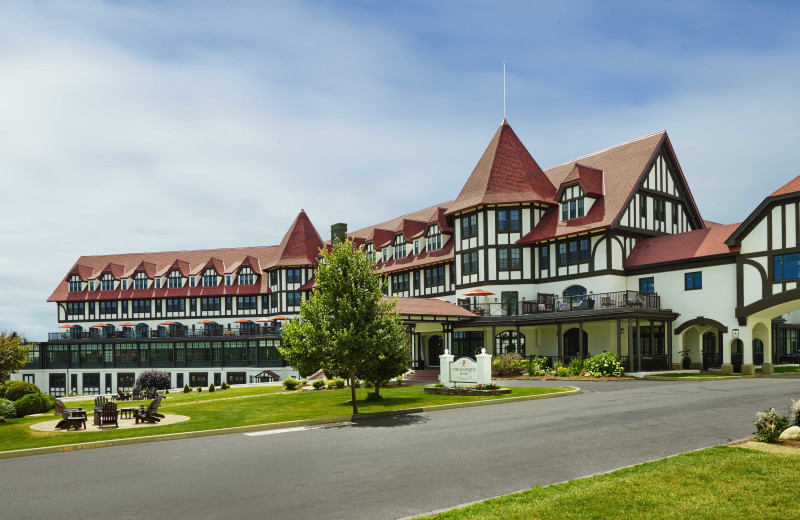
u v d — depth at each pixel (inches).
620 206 1456.7
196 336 2454.5
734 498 324.5
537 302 1496.1
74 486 414.3
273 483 404.5
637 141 1632.6
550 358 1471.5
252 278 2689.5
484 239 1651.1
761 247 1235.9
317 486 393.7
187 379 2452.0
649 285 1446.9
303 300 821.9
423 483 393.4
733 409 678.5
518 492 358.0
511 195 1642.5
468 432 586.2
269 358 2340.1
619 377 1225.4
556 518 303.1
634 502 322.7
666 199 1592.0
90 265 2997.0
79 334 2834.6
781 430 477.1
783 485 343.0
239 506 353.7
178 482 415.8
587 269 1488.7
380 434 597.3
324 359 764.6
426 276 1900.8
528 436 550.3
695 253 1350.9
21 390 1067.9
